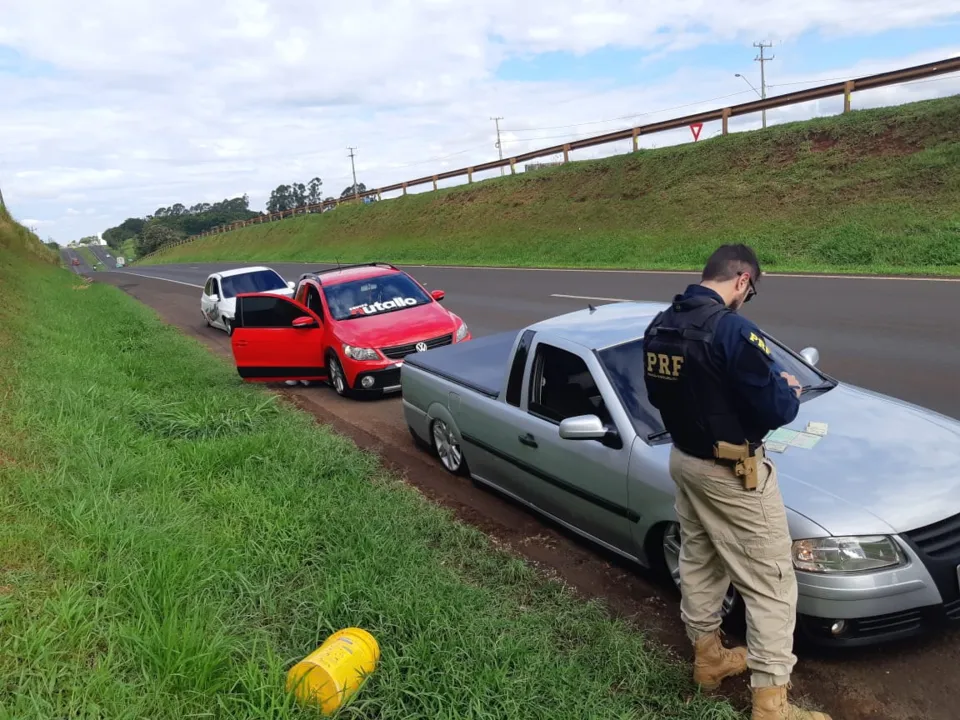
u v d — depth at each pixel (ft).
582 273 64.64
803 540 10.34
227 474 18.86
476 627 11.33
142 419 23.71
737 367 8.61
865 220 59.88
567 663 10.80
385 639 11.10
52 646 9.69
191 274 143.95
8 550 12.12
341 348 29.30
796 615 10.06
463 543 15.28
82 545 12.84
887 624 10.25
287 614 12.09
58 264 171.01
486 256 95.71
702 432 9.12
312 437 22.25
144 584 11.59
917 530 10.28
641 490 12.64
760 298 41.68
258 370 31.71
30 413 20.31
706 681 10.35
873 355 27.27
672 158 89.40
